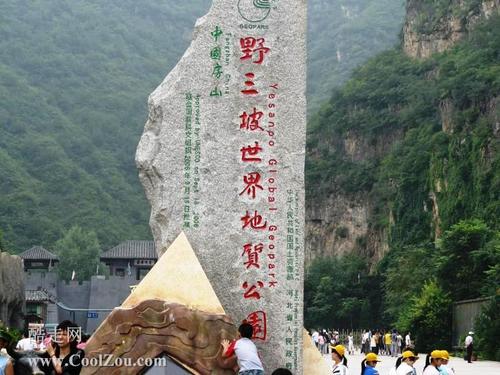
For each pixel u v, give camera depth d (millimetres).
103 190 120250
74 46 148625
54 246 103250
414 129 87938
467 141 68812
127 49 154250
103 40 153000
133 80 147750
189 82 14422
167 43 163000
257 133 14336
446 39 95750
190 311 12820
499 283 43906
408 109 91938
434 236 72312
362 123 97312
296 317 13984
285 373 10062
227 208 14188
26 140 122250
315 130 102875
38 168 119125
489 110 69188
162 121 14352
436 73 92438
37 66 140250
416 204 79000
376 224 89750
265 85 14422
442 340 47969
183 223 14156
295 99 14406
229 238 14125
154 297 13031
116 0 166875
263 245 14125
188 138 14305
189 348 12734
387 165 88812
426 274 59594
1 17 146375
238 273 14055
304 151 14305
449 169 70875
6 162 114625
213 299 13078
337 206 95750
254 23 14539
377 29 154625
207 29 14531
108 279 77438
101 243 110188
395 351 47062
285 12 14570
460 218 67312
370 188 93250
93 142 130750
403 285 63969
